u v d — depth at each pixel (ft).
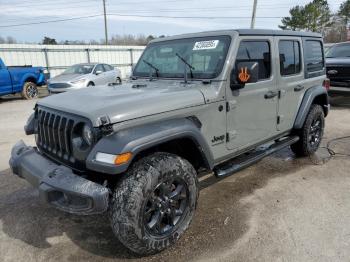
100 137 8.85
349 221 11.46
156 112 9.62
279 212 12.17
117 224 8.85
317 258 9.54
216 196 13.61
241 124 12.45
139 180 8.87
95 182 9.45
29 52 70.18
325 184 14.65
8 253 10.00
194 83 11.78
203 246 10.21
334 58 33.68
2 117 32.37
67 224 11.55
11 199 13.44
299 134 17.11
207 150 10.71
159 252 9.91
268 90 13.48
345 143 20.93
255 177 15.55
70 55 77.20
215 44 12.01
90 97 10.43
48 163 9.84
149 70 13.79
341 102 35.65
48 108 10.84
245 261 9.51
